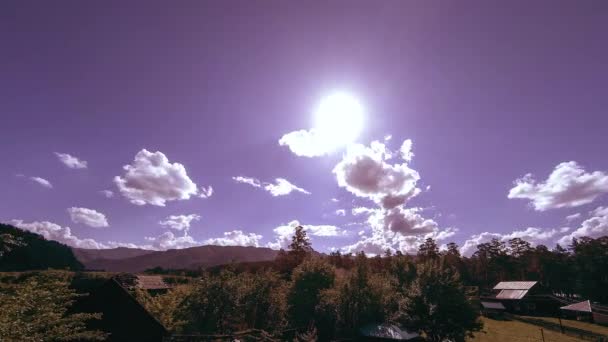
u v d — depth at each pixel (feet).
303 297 135.03
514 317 213.25
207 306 108.88
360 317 127.44
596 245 321.32
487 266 388.57
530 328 170.50
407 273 154.61
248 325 120.26
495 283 384.68
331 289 135.03
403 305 100.63
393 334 117.60
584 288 300.61
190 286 118.01
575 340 140.15
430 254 306.96
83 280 73.05
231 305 111.75
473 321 93.45
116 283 70.44
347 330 126.11
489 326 175.94
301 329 121.39
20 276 97.86
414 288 100.78
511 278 377.09
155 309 97.66
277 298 127.44
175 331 95.66
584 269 312.50
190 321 105.19
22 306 41.60
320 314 129.29
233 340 96.37
